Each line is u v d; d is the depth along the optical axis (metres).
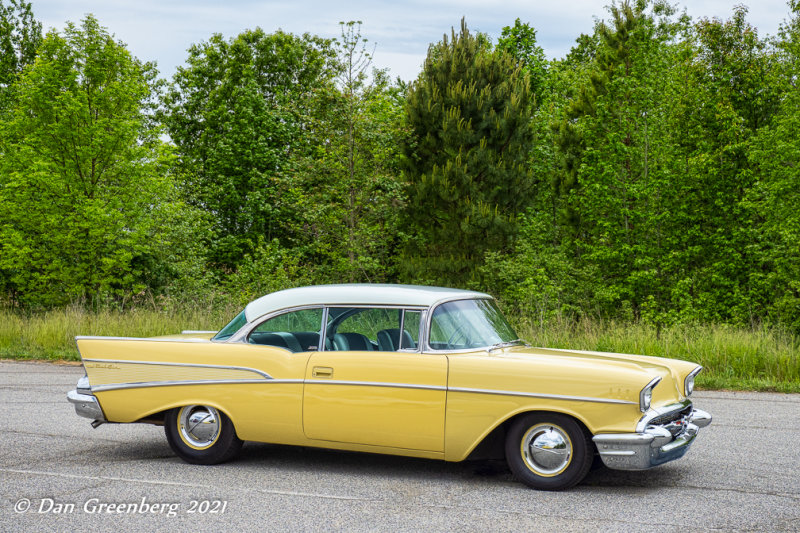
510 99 23.44
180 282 24.36
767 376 11.88
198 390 6.34
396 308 5.97
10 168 21.67
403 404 5.72
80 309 18.50
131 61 22.73
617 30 27.52
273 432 6.11
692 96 26.16
